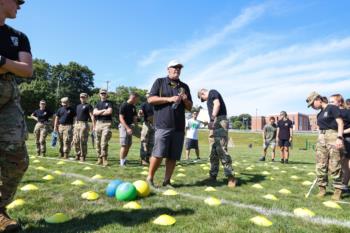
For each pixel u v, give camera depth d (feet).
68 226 12.01
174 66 21.30
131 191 16.24
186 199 17.06
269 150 91.25
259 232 11.75
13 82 11.07
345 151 21.89
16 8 11.25
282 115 46.91
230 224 12.52
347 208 17.33
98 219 12.92
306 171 33.81
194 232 11.55
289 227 12.57
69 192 17.74
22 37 11.55
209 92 23.32
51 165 30.76
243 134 246.06
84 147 36.27
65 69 322.96
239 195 18.76
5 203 11.33
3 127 10.80
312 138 213.05
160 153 20.54
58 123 40.55
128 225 12.21
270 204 16.75
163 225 12.32
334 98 22.99
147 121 34.78
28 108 224.74
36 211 13.91
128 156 45.65
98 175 24.40
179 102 20.44
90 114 35.81
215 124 22.74
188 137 43.50
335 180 19.67
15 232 11.25
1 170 11.14
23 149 11.23
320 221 13.87
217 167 24.57
